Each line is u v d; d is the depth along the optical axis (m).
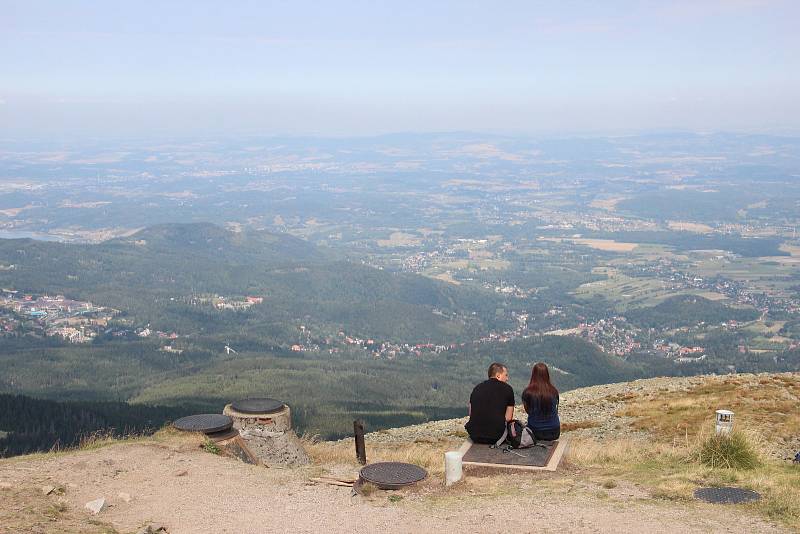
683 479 14.27
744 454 16.47
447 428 35.44
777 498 12.61
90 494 13.08
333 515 12.24
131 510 12.38
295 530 11.42
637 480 14.34
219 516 12.18
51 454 16.17
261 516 12.20
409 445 29.00
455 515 11.98
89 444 18.00
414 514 12.16
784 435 24.44
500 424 15.91
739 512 11.98
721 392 34.25
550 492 13.32
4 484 12.81
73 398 140.88
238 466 15.88
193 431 18.00
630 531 10.95
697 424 27.69
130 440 18.19
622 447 19.67
